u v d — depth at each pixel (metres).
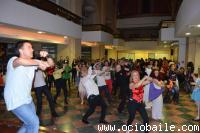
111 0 23.61
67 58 12.69
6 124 3.99
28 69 2.32
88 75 5.23
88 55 19.61
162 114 6.42
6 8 6.91
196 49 12.41
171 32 13.82
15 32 9.07
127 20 25.92
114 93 9.16
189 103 8.03
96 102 5.20
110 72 9.11
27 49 2.30
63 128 4.90
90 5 19.91
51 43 12.88
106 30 17.48
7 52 10.68
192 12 6.46
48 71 7.71
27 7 8.02
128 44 24.78
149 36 24.75
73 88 10.71
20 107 2.28
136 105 4.31
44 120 5.46
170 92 8.09
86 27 16.22
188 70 10.34
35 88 5.52
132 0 25.45
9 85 2.28
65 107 6.88
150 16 24.86
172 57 19.95
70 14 12.16
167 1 24.00
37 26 8.73
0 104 6.83
